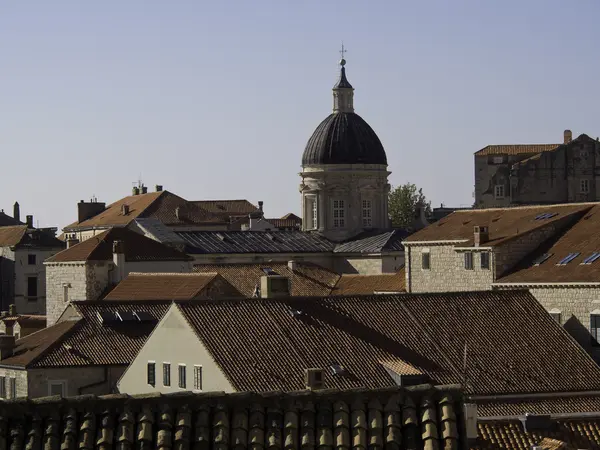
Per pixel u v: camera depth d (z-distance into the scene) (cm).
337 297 13238
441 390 6644
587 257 15575
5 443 6247
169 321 12888
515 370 12569
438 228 18625
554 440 8638
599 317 14700
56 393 15025
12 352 15662
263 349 12238
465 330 13075
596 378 12669
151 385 13200
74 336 15525
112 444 6306
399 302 13312
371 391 6588
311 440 6406
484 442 8650
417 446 6419
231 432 6412
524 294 13750
